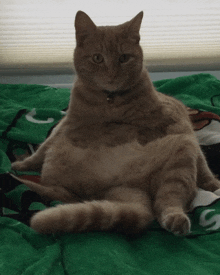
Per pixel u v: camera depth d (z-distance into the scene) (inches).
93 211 39.5
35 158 62.2
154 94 55.4
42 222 38.8
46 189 50.0
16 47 115.1
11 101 92.1
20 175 57.9
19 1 108.4
